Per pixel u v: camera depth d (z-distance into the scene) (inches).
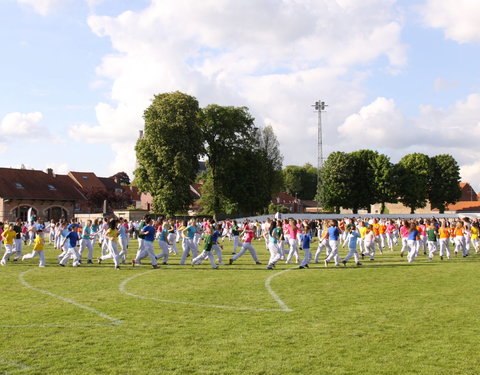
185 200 2394.2
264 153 3122.5
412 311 413.4
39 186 2694.4
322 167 3324.3
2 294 515.8
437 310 417.1
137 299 481.4
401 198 3356.3
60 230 1248.2
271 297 490.6
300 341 319.6
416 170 3398.1
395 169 3253.0
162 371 262.5
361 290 534.0
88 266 832.3
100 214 2504.9
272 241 786.2
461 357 284.7
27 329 354.9
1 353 295.1
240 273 717.9
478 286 561.3
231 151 2748.5
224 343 315.6
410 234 887.7
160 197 2340.1
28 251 1238.3
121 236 873.5
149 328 356.8
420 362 275.9
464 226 1096.8
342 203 3287.4
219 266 830.5
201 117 2728.8
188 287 566.6
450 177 3457.2
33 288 560.7
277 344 312.7
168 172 2368.4
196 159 2544.3
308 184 6141.7
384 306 436.5
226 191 2775.6
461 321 374.6
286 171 5964.6
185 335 336.2
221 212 2785.4
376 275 678.5
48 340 324.5
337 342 317.1
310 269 770.8
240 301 468.1
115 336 334.3
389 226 1232.8
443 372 259.4
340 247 1320.1
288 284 589.3
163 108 2422.5
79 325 366.6
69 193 2802.7
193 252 880.9
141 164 2463.1
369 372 259.8
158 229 1472.7
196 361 279.1
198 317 394.0
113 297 494.3
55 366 270.8
